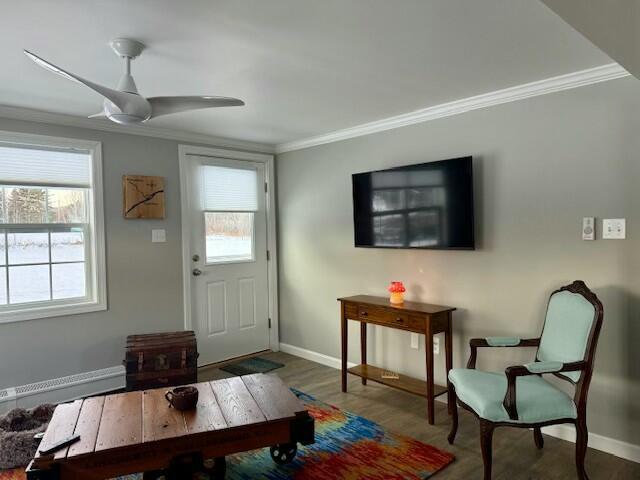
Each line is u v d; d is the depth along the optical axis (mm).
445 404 3359
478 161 3137
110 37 2068
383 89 2902
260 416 2152
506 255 3020
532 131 2863
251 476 2404
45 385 3363
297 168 4594
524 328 2941
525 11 1864
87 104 3137
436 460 2543
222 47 2199
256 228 4715
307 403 3393
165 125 3826
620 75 2492
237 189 4547
